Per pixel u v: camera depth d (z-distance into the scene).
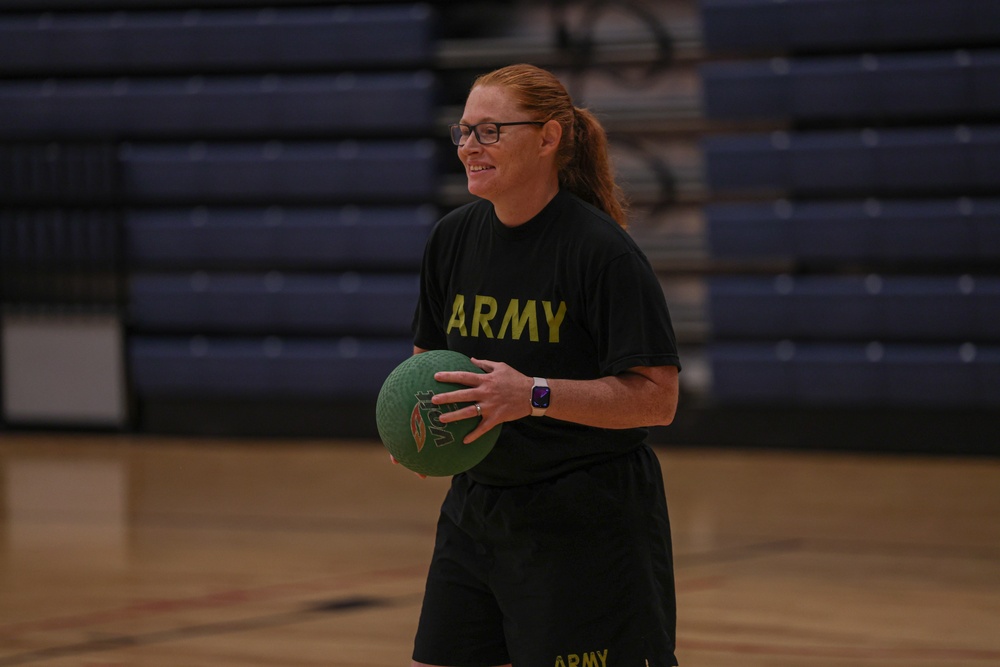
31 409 26.39
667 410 6.49
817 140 24.12
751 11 24.88
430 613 7.14
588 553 6.69
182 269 26.55
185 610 13.66
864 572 14.95
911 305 22.92
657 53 25.78
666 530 7.00
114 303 26.81
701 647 12.11
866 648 12.04
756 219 24.05
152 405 26.14
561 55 26.22
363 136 26.48
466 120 6.68
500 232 6.83
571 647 6.64
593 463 6.79
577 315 6.64
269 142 26.88
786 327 23.56
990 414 22.30
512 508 6.71
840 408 22.98
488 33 27.00
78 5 28.09
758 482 20.55
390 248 25.59
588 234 6.58
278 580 14.94
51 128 27.19
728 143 24.53
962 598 13.80
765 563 15.42
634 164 25.95
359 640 12.45
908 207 23.55
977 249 23.08
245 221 26.09
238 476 21.80
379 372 24.88
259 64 26.95
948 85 23.62
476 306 6.91
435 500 19.62
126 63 27.36
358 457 23.55
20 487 21.05
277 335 26.02
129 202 26.83
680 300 25.44
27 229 26.80
